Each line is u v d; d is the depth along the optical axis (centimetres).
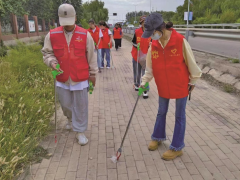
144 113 446
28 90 405
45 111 366
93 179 262
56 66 286
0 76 429
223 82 620
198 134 359
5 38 1353
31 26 1920
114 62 1046
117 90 600
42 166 283
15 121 315
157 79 281
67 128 373
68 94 314
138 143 337
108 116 434
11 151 275
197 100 507
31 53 612
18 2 1234
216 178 264
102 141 343
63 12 271
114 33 1496
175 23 3083
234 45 798
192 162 292
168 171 276
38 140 338
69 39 289
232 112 443
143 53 526
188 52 258
